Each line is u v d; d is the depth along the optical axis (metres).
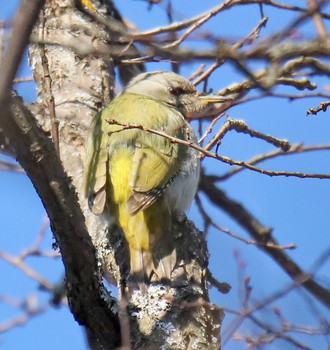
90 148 12.61
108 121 10.37
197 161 13.19
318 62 12.89
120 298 10.53
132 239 11.52
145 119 13.02
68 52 13.55
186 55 8.80
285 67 12.91
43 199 9.54
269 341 9.36
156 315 10.12
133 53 10.15
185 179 12.77
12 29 6.72
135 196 11.80
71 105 13.16
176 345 9.87
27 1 6.59
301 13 9.55
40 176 9.34
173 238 11.38
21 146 9.11
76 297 10.05
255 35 12.47
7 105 7.70
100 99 13.43
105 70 13.69
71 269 9.91
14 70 6.80
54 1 13.89
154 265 11.03
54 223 9.66
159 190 12.04
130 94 14.05
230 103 11.66
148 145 12.61
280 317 9.45
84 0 14.07
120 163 12.32
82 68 13.54
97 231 11.93
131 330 10.06
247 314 9.44
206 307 10.15
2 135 9.30
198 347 9.89
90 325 10.14
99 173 12.15
